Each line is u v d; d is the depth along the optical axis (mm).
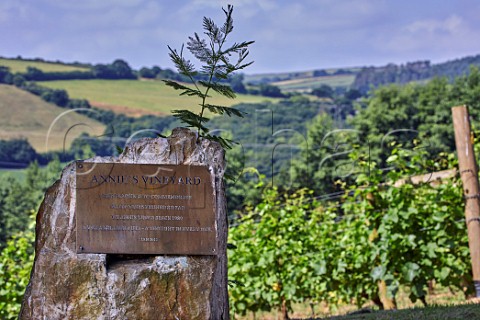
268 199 14445
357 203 13656
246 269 13961
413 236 12570
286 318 14023
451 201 12891
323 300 14867
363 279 13414
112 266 6660
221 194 6961
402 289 16594
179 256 6719
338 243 13562
